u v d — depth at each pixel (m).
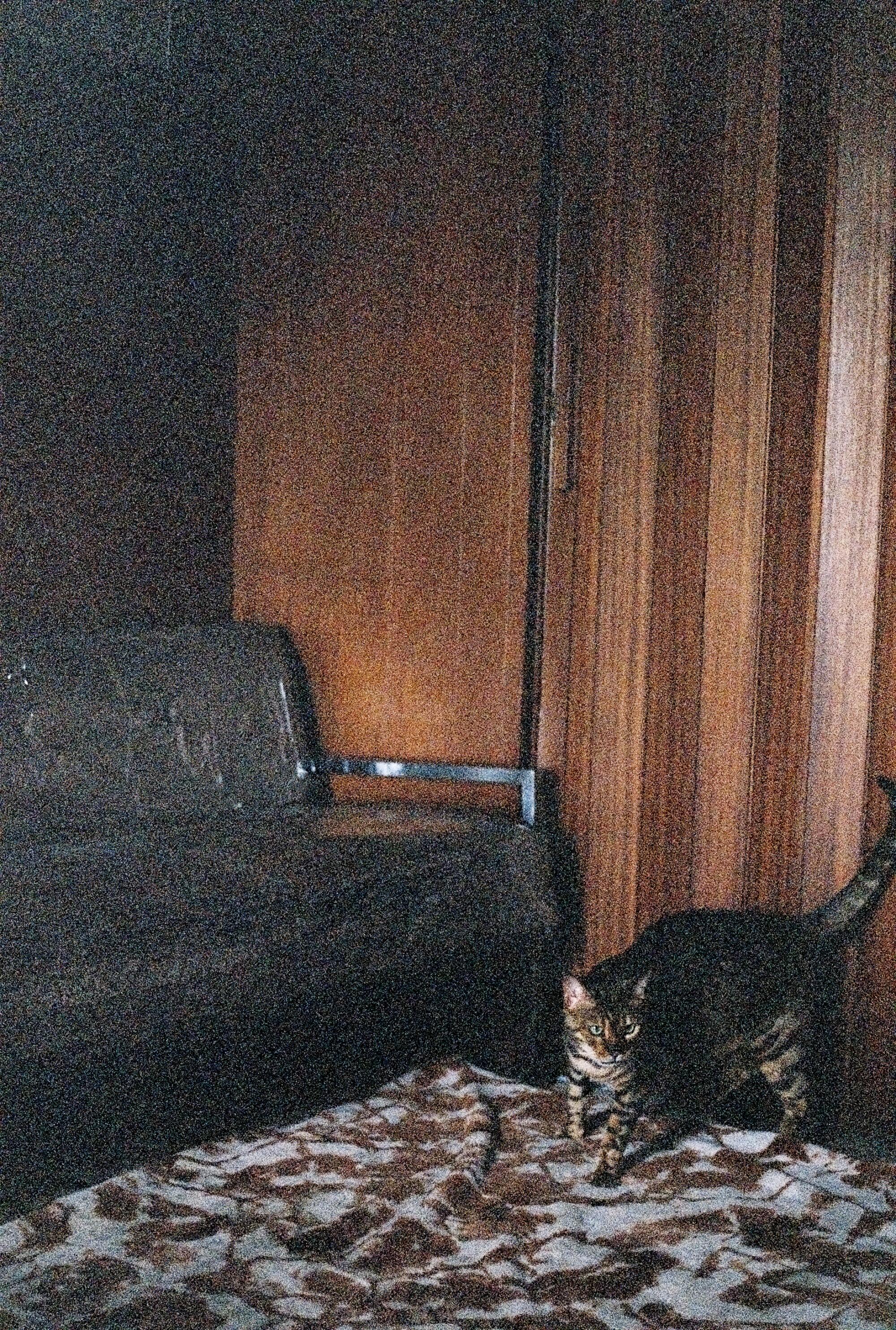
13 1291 2.28
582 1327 2.22
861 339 2.80
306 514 3.38
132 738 3.06
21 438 3.12
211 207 3.40
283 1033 2.95
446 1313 2.25
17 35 3.08
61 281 3.16
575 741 3.14
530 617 3.14
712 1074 2.83
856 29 2.79
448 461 3.21
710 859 2.98
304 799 3.17
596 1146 2.69
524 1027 3.08
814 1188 2.54
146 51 3.25
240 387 3.45
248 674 3.20
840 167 2.81
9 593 3.12
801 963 2.73
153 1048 2.79
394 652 3.28
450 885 2.97
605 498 3.09
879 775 2.80
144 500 3.31
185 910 2.73
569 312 3.11
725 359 2.95
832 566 2.83
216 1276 2.32
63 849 2.69
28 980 2.58
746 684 2.93
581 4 3.08
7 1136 2.62
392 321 3.27
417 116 3.23
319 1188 2.55
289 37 3.35
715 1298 2.28
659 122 3.01
